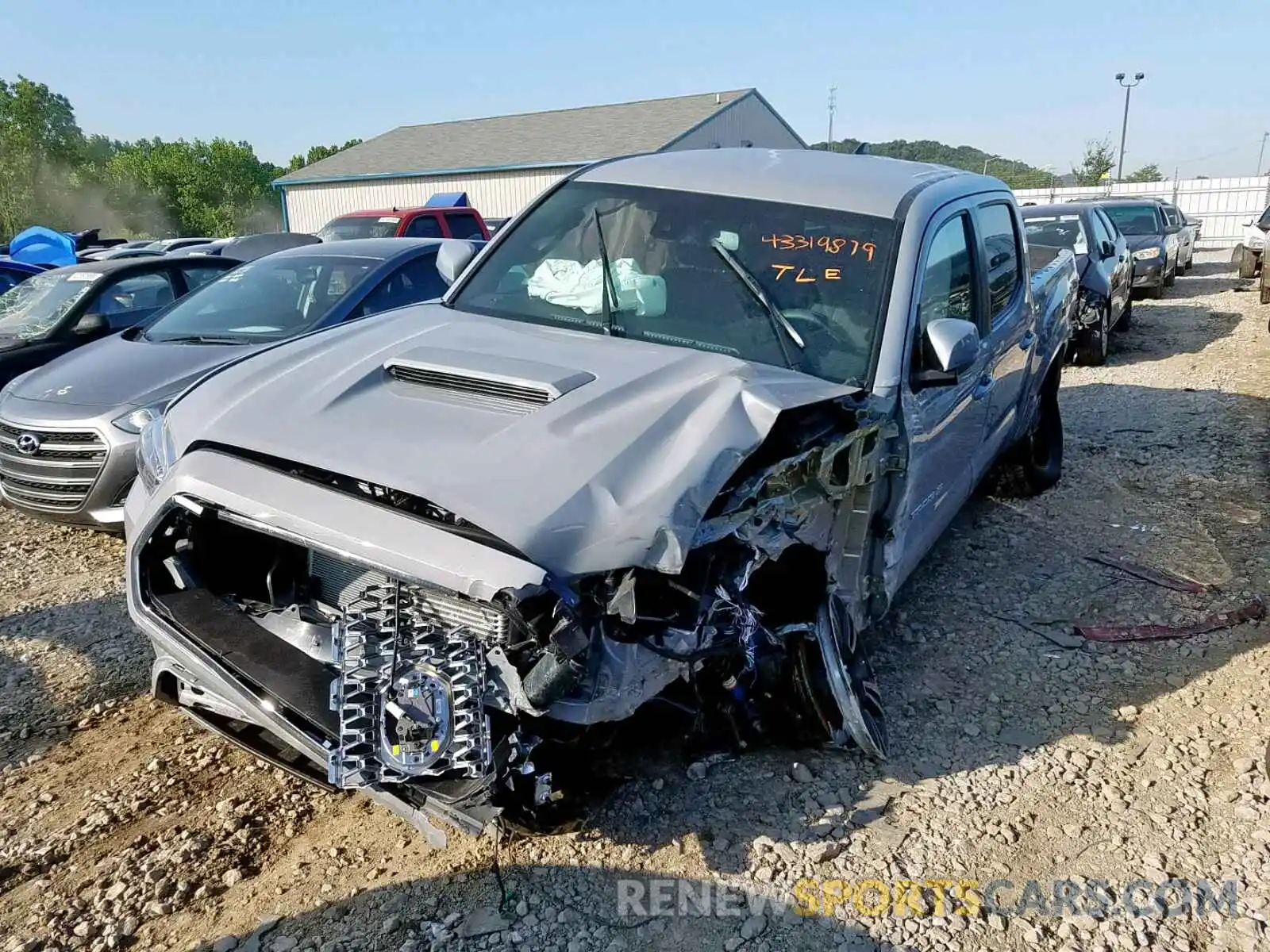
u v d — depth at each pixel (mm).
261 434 2812
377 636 2578
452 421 2809
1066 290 6395
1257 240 19094
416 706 2424
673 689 3033
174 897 2830
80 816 3197
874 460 3309
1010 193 5492
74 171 62062
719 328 3564
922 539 4152
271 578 3000
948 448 4145
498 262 4223
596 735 2695
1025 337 5340
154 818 3191
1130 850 3121
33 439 5305
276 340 5934
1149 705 3977
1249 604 4812
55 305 7730
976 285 4473
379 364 3193
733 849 3037
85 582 5199
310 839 3096
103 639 4500
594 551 2396
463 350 3250
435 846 2762
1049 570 5277
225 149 64438
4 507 6418
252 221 66062
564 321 3764
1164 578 5156
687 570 2734
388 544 2441
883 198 3965
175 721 3809
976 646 4449
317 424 2832
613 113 38625
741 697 3209
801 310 3580
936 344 3475
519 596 2281
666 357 3223
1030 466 6301
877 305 3564
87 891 2855
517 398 2916
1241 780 3469
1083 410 8914
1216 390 9469
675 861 2980
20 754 3566
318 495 2605
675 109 37219
